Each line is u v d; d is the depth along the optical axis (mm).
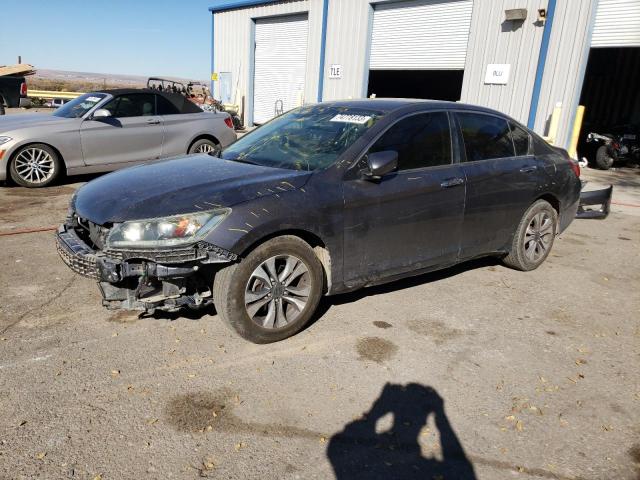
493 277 5156
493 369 3445
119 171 4262
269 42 19812
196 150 9266
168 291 3344
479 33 12875
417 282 4922
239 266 3342
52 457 2475
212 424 2764
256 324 3498
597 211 7074
